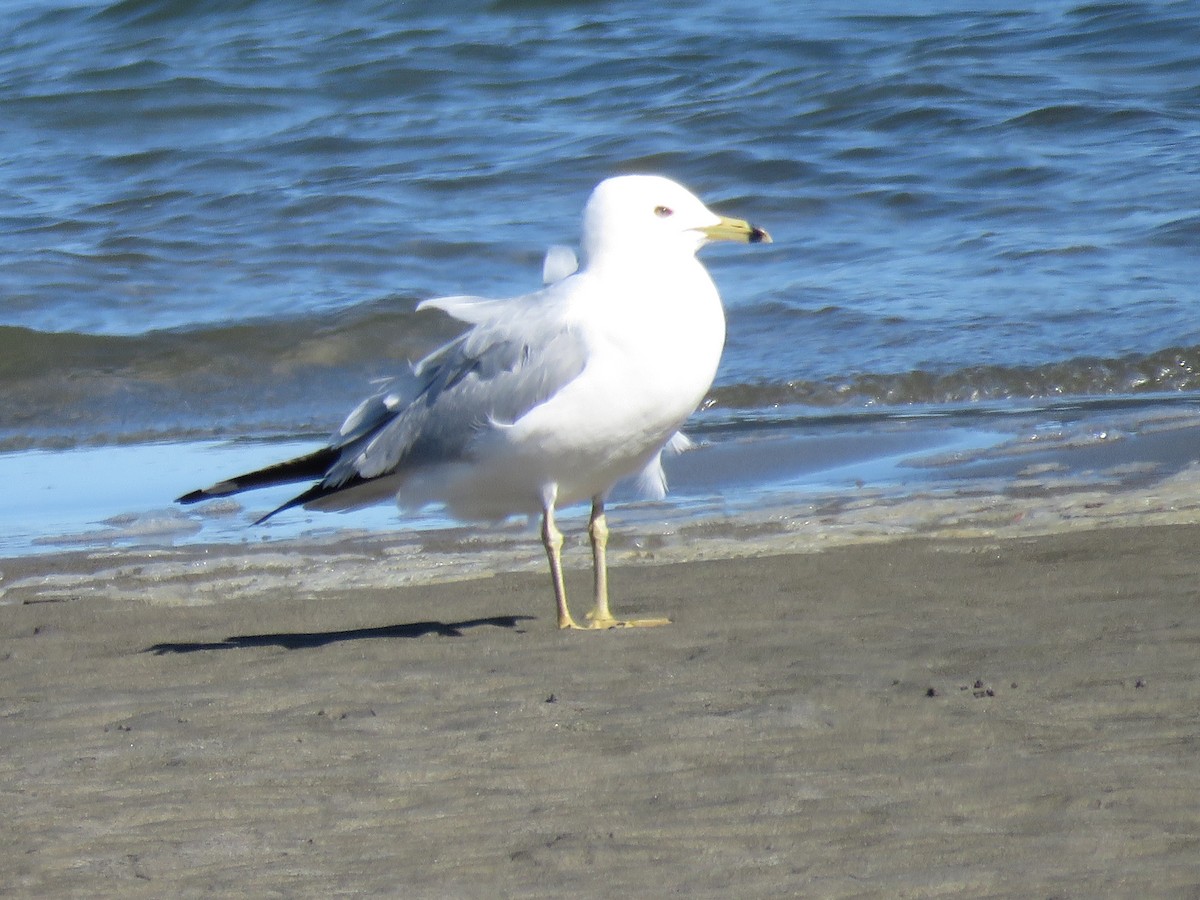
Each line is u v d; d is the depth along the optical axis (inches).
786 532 480.7
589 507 538.6
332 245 983.6
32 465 683.4
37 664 357.1
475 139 1205.1
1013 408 679.1
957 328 779.4
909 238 943.7
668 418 377.4
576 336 370.3
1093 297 806.5
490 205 1059.9
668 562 446.3
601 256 378.3
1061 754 254.1
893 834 226.5
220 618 402.0
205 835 241.0
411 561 472.4
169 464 671.1
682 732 277.0
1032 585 374.6
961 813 232.8
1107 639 321.1
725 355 773.3
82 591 453.1
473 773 262.7
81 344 833.5
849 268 893.8
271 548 502.9
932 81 1221.7
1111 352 735.7
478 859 226.5
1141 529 425.1
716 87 1286.9
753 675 311.0
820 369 743.7
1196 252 864.9
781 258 924.6
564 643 350.0
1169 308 783.1
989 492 522.0
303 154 1207.6
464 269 944.9
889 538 455.8
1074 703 279.9
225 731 293.7
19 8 1669.5
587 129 1207.6
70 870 229.3
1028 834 223.6
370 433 408.5
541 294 387.5
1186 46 1299.2
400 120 1269.7
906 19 1433.3
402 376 407.8
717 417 698.2
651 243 375.6
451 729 287.3
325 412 769.6
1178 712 271.7
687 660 326.6
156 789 262.8
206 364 820.6
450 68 1389.0
